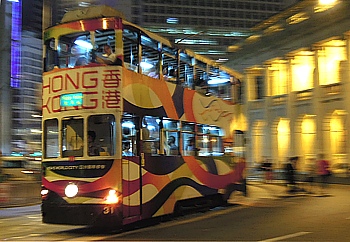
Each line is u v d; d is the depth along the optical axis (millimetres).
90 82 10367
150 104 11508
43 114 10859
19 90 61938
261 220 12297
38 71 67250
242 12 102688
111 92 10289
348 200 17828
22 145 60438
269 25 39031
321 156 26656
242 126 17266
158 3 97562
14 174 26281
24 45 65375
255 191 22984
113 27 10453
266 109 38750
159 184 11617
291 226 11047
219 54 88125
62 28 10797
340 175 28875
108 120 10211
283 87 37750
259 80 40656
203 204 14250
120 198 10016
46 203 10445
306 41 34656
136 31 11148
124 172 10219
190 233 10242
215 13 100750
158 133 11812
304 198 19094
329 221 11844
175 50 12945
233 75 16906
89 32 10562
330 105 32250
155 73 11938
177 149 12695
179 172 12656
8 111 59188
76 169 10234
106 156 10125
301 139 35156
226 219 12750
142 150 11016
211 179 14508
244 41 42625
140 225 11922
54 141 10609
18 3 62094
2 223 13078
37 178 27047
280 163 35594
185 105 13281
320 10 33438
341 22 31406
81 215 10039
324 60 33625
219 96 15711
